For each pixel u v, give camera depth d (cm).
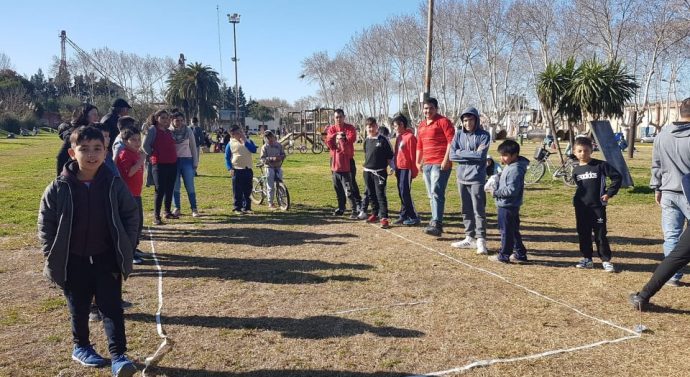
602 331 409
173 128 895
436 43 4306
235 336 398
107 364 351
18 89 7419
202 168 1966
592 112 1328
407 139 827
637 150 3119
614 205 1047
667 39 2773
